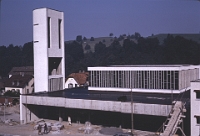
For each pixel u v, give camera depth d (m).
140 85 40.28
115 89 42.25
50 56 47.41
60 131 33.69
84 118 38.72
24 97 38.78
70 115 37.91
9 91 63.66
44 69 46.44
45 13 46.16
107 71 42.84
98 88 43.69
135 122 35.25
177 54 84.19
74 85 72.31
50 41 47.69
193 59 82.06
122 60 101.88
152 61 91.06
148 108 29.59
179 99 32.75
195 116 26.20
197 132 26.12
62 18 50.41
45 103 37.12
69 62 115.00
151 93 39.34
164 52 87.81
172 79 38.16
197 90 25.98
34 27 47.25
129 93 40.09
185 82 40.50
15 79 67.94
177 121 26.28
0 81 75.06
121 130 33.25
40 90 46.81
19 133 33.00
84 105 33.97
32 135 31.89
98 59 116.81
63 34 50.94
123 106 31.23
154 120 34.19
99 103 32.88
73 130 34.12
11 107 53.06
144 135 29.97
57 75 49.25
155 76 39.22
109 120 37.59
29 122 39.69
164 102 30.88
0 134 32.62
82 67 110.38
